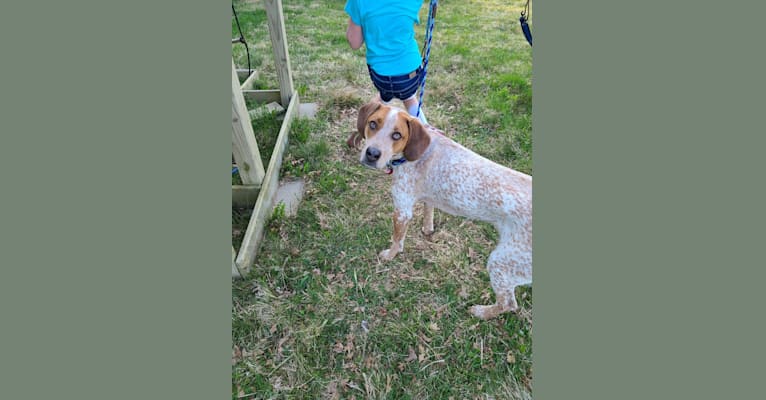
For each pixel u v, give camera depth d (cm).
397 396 229
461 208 256
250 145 303
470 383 235
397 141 236
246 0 908
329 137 419
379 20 315
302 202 343
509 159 390
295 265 294
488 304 274
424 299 275
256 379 233
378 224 325
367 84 525
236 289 275
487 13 856
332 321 261
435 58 591
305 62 585
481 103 471
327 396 229
